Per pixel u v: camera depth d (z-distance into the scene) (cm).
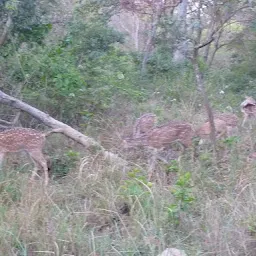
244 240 633
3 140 805
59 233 639
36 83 1031
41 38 1155
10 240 630
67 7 1406
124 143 854
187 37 934
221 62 1614
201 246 639
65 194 745
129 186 736
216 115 941
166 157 865
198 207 709
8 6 1007
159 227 659
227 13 991
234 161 818
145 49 1438
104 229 687
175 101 1129
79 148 892
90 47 1277
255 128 988
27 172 807
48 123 895
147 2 1338
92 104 1025
